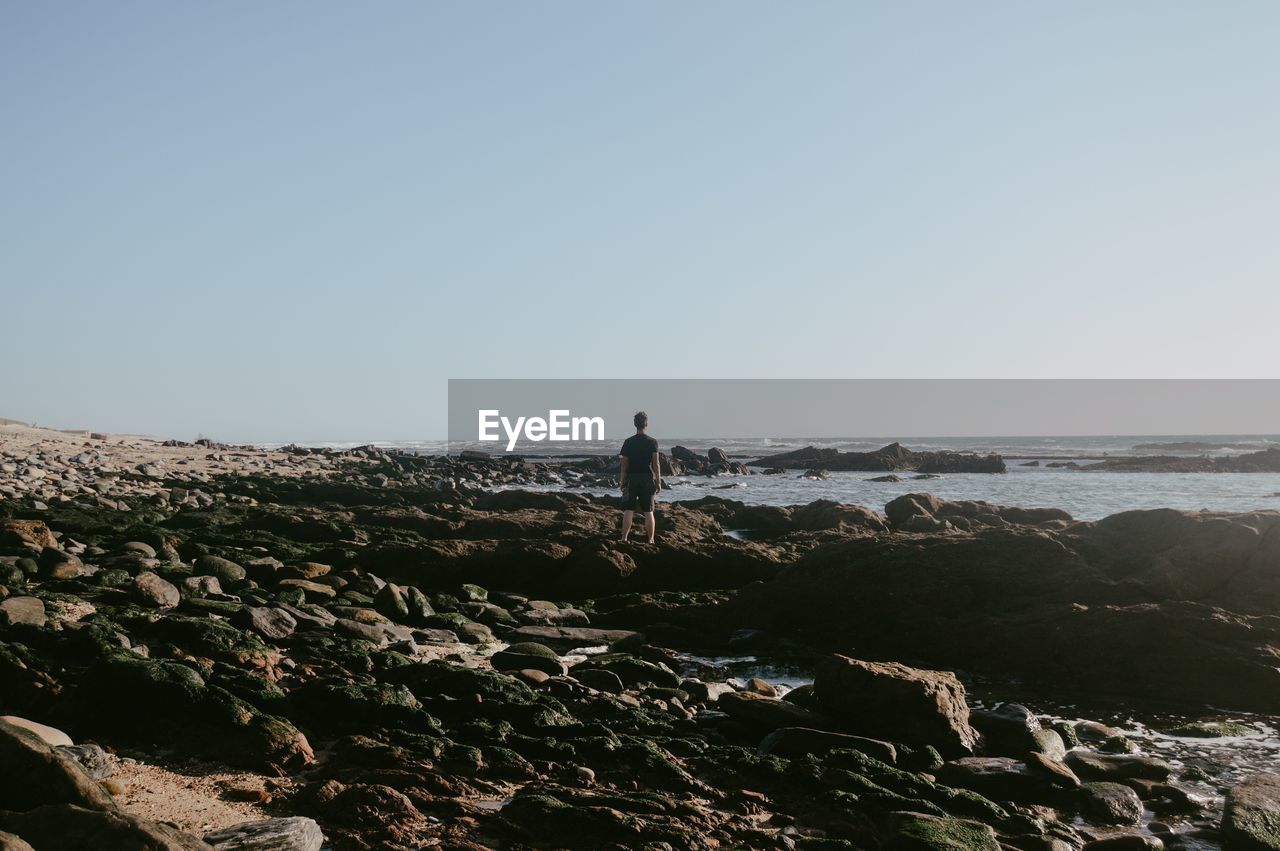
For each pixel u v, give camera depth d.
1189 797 7.12
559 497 25.42
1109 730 8.95
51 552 13.36
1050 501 31.58
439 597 13.98
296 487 28.41
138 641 9.27
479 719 8.00
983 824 6.25
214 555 15.63
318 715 7.80
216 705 7.14
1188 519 12.84
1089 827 6.68
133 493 26.03
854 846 6.03
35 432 40.00
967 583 12.76
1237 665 10.18
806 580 13.64
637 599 14.81
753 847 5.87
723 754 7.66
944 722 8.17
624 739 7.84
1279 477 48.62
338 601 13.03
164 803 5.95
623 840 5.76
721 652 12.55
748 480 47.66
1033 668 11.18
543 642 12.56
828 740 7.84
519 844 5.73
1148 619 10.93
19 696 7.47
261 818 5.81
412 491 27.89
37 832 4.47
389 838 5.62
